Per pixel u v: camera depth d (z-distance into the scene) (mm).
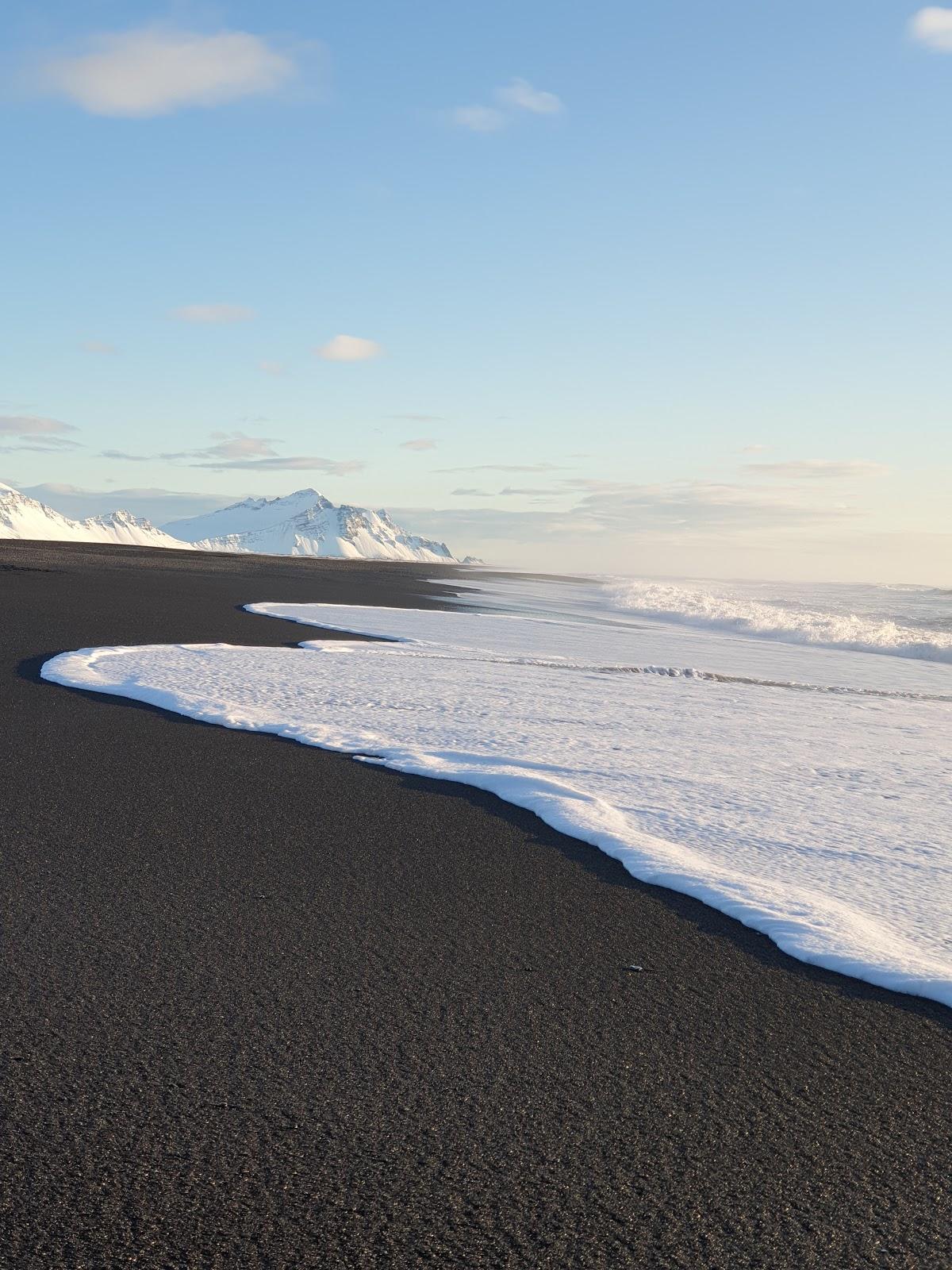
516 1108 3047
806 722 11859
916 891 5312
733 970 4246
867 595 68625
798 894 5145
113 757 8016
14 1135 2803
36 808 6414
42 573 34844
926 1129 3035
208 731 9281
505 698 12125
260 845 5836
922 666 21562
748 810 7023
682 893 5227
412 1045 3434
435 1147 2818
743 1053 3488
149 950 4207
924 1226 2551
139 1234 2412
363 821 6457
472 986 3973
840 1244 2463
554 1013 3754
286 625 21219
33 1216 2461
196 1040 3416
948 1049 3586
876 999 4000
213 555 89000
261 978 3967
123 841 5785
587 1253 2398
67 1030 3453
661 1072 3320
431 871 5480
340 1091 3104
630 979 4105
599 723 10672
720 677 16953
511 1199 2594
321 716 10281
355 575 53344
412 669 14555
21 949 4156
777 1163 2811
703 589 72125
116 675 12508
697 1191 2660
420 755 8383
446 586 48531
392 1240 2422
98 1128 2855
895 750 10117
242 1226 2453
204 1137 2828
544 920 4773
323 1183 2635
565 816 6539
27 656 14211
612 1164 2766
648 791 7461
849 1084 3297
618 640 23250
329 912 4766
